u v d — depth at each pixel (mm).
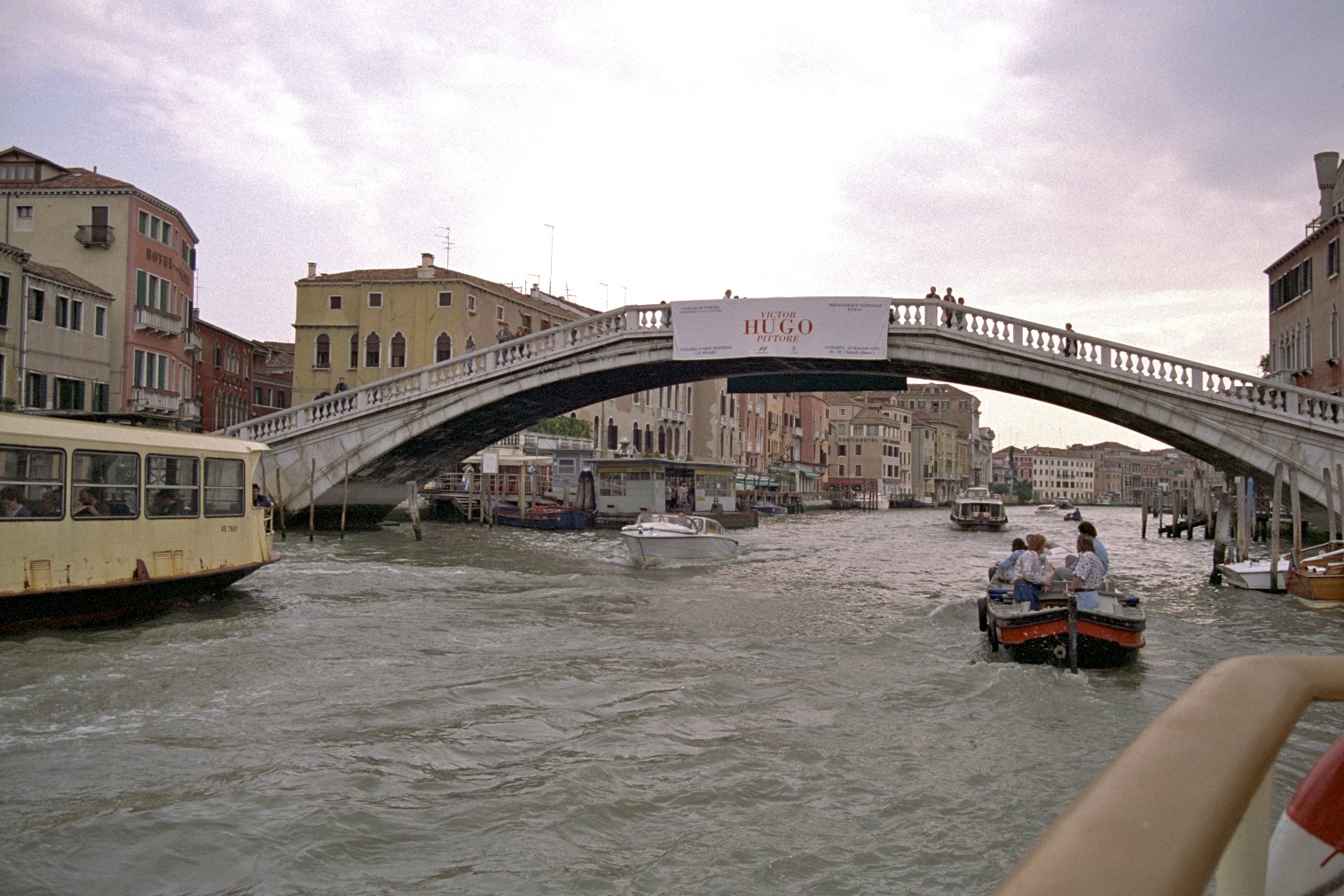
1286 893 1219
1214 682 1156
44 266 32719
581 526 41469
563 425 52750
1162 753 971
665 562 26203
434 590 19766
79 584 13688
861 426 104438
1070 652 12328
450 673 11789
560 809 7340
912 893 6195
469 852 6648
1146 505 44562
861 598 20328
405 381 30703
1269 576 22078
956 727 9812
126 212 35469
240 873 6289
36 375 31281
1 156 37250
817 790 7938
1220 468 27078
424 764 8367
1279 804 6805
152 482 14969
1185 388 24297
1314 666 1221
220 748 8695
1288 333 35219
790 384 33031
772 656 13328
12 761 8258
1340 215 30000
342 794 7582
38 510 13195
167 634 13898
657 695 10852
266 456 30781
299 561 24578
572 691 11000
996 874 6480
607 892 6133
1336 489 23125
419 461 34562
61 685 10727
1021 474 184375
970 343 26406
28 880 6125
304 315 49156
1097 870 782
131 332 35406
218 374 50500
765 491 73750
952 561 31516
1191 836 836
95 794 7523
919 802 7723
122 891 6043
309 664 12172
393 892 6098
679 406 67750
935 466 124062
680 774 8234
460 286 47688
